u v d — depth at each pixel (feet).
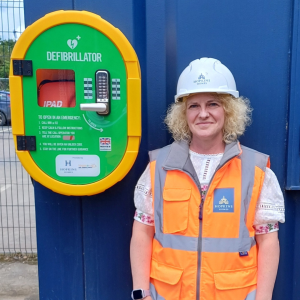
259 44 4.34
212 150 3.69
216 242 3.35
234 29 4.33
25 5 4.11
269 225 3.51
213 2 4.29
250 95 4.42
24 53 3.62
